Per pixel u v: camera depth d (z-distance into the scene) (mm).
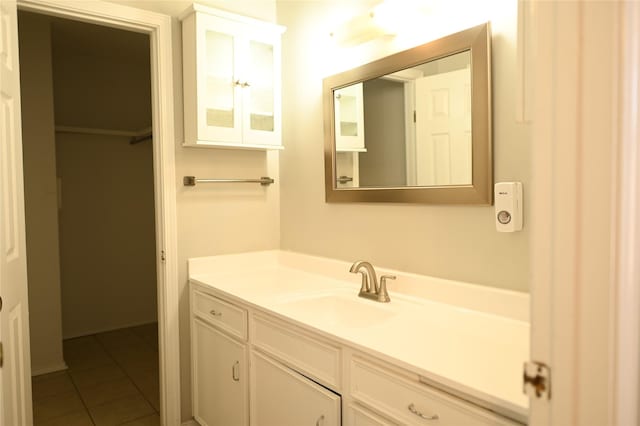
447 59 1601
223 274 2342
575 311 575
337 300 1846
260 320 1722
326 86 2154
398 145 1800
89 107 3906
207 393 2174
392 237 1871
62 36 3357
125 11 2090
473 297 1530
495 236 1494
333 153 2135
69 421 2447
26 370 1640
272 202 2600
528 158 1391
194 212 2324
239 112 2254
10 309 1468
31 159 3051
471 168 1535
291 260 2467
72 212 3816
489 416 955
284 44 2498
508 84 1437
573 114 567
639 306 574
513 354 1169
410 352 1185
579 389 576
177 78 2258
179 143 2271
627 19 530
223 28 2191
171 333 2277
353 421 1290
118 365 3223
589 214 559
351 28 1869
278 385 1624
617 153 537
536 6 607
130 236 4121
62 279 3779
